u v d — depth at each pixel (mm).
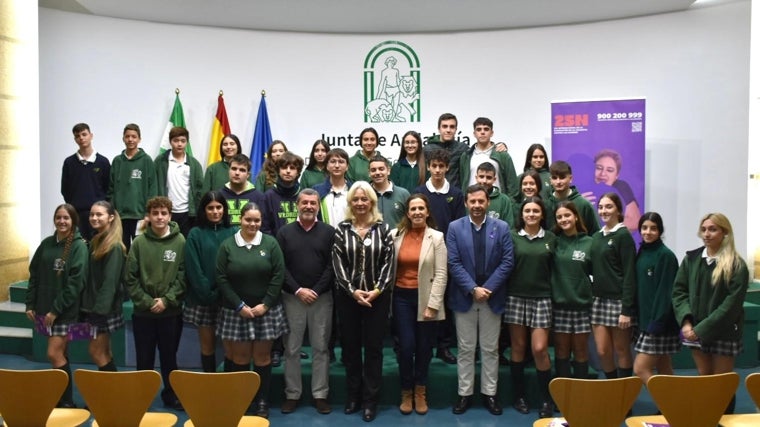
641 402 4699
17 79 6258
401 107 7711
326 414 4516
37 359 5633
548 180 5500
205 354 4680
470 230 4535
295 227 4520
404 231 4562
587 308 4449
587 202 5012
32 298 4477
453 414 4516
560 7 6777
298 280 4465
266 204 4980
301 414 4516
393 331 5137
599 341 4406
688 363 5500
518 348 4551
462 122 7660
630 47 7094
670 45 6895
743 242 6613
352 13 7039
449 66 7664
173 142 5973
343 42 7707
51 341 4367
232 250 4316
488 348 4527
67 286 4328
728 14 6574
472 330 4531
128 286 4410
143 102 7242
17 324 5977
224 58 7523
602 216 4391
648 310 4230
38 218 6543
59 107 6824
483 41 7586
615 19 7141
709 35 6691
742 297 3891
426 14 7059
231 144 5871
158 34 7289
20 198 6344
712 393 2951
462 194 5051
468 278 4449
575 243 4484
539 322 4434
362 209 4418
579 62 7312
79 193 5941
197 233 4484
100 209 4418
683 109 6867
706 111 6754
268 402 4531
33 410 3057
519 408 4559
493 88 7594
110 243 4430
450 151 5703
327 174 5582
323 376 4578
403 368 4527
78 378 3051
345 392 4754
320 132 7723
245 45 7578
